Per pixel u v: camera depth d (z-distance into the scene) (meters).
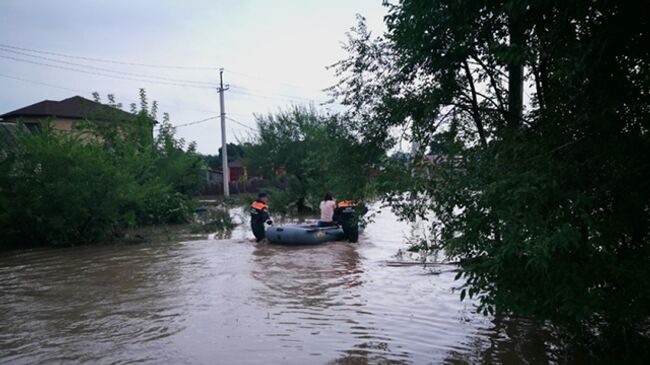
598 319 5.39
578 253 4.62
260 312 7.55
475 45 5.62
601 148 4.54
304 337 6.41
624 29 4.04
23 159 15.70
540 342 6.01
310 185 23.25
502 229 4.37
